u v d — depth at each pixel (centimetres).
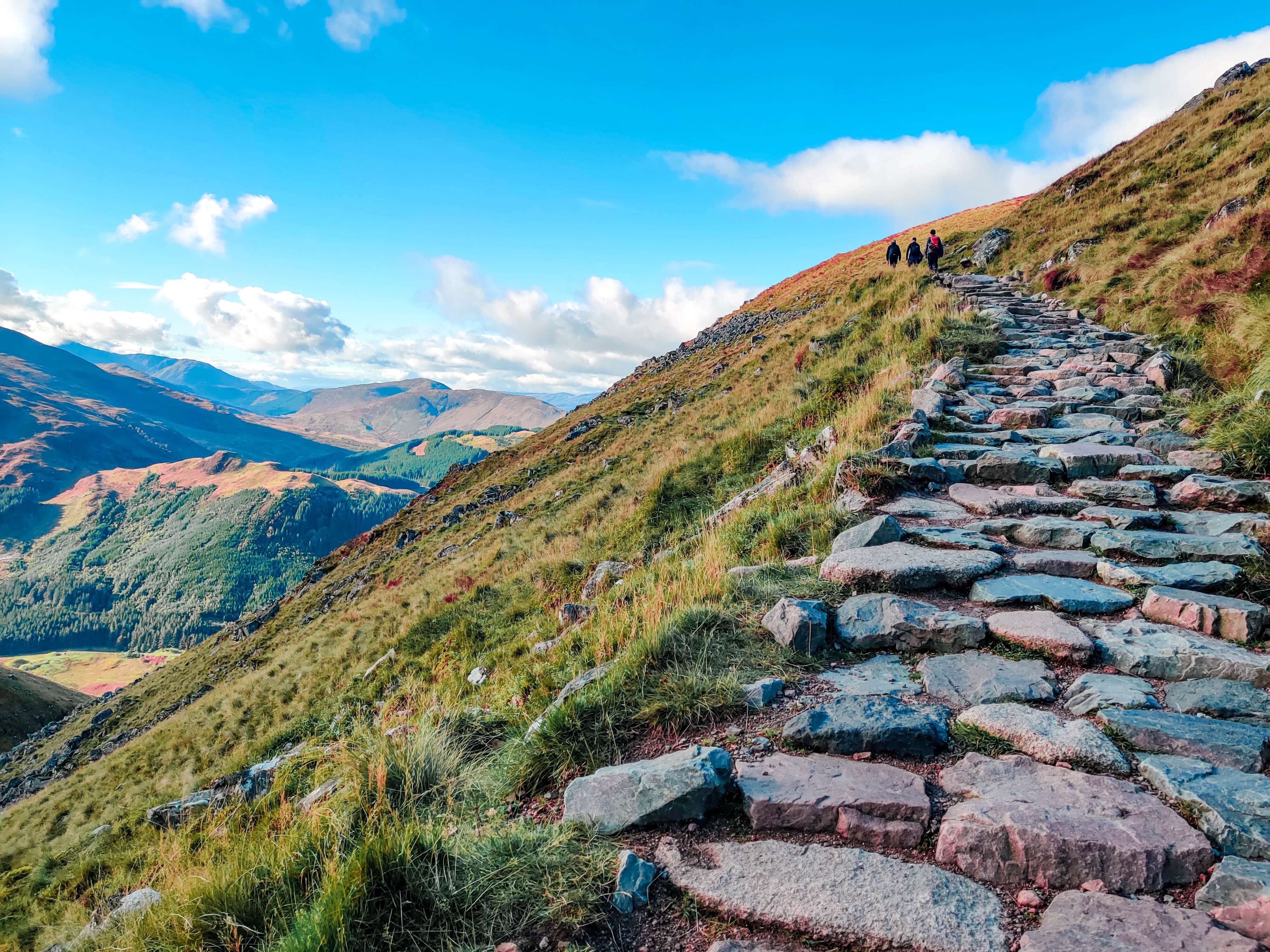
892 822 282
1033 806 274
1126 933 213
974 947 218
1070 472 738
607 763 363
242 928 285
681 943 239
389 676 1547
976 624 439
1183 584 468
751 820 297
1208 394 968
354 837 329
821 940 231
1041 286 2227
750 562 677
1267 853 240
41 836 1833
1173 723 323
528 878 276
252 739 1747
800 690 409
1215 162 2250
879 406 1097
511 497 3697
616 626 606
